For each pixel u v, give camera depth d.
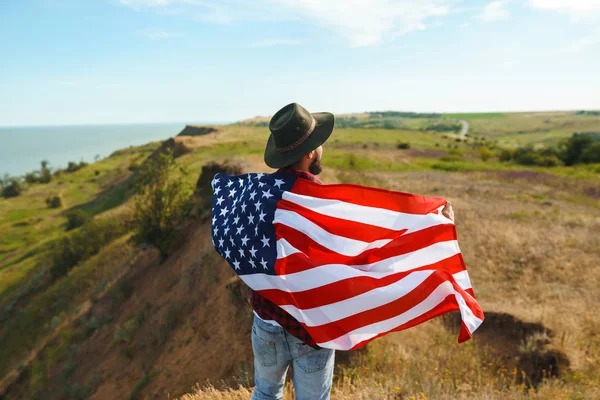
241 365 6.54
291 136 2.13
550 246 11.45
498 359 6.27
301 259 2.20
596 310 7.70
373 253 2.41
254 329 2.34
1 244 45.12
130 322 12.05
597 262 10.27
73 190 71.75
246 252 2.25
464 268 2.59
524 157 47.03
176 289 11.75
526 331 6.98
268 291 2.19
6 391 14.73
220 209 2.50
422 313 2.29
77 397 11.07
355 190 2.46
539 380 6.07
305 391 2.27
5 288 26.08
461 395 4.37
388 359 5.70
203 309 9.20
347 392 4.18
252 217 2.27
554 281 9.43
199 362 7.54
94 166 93.44
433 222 2.55
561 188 26.25
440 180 27.22
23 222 53.72
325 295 2.18
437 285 2.33
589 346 6.36
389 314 2.24
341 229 2.37
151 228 14.42
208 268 10.72
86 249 21.67
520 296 8.58
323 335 2.14
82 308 16.05
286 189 2.29
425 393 4.20
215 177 2.76
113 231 22.25
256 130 90.44
